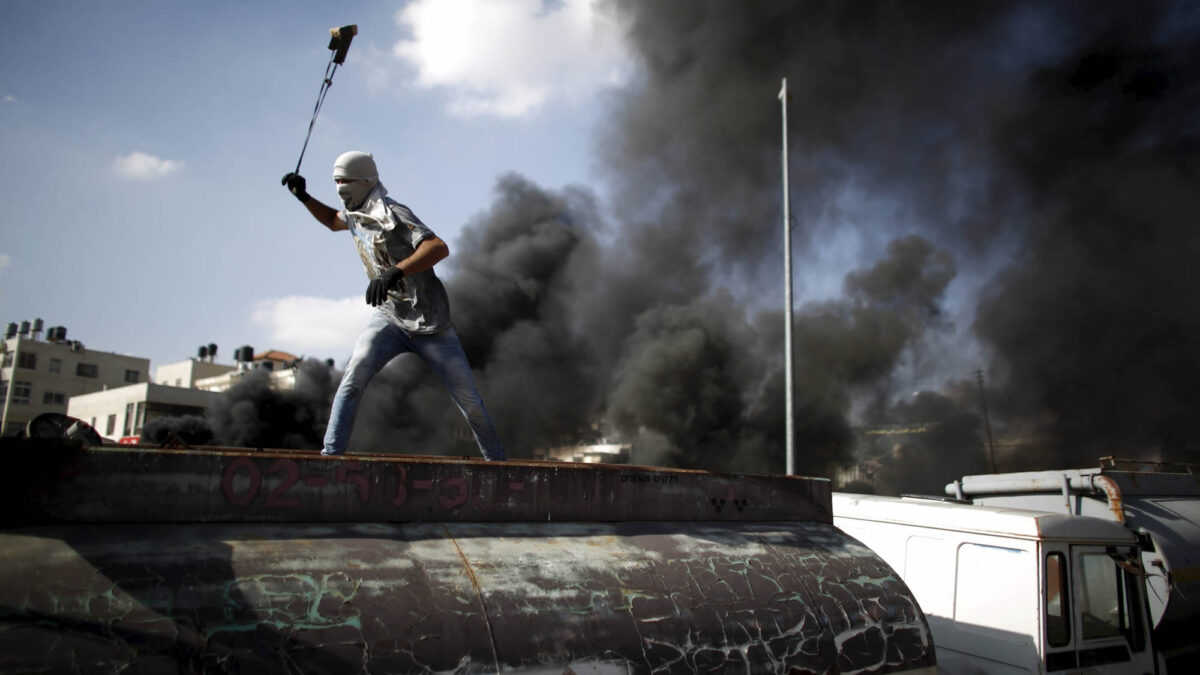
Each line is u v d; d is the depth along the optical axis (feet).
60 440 6.91
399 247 10.99
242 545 7.25
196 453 7.58
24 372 168.45
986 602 16.57
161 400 125.29
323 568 7.26
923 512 18.72
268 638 6.36
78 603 5.95
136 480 7.22
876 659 9.87
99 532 6.84
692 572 9.45
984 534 17.08
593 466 10.24
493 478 9.35
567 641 7.73
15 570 6.03
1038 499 24.35
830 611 9.95
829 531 12.15
